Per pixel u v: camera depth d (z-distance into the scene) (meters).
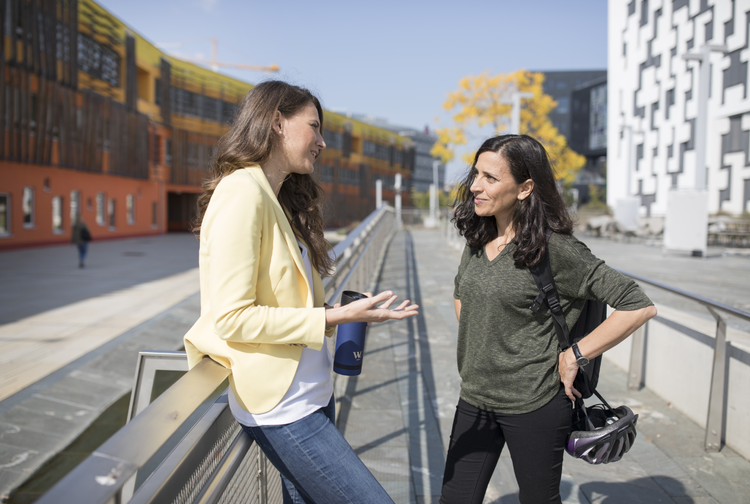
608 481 2.72
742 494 2.58
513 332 1.62
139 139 30.14
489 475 1.71
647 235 19.81
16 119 20.92
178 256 20.70
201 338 1.29
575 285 1.57
